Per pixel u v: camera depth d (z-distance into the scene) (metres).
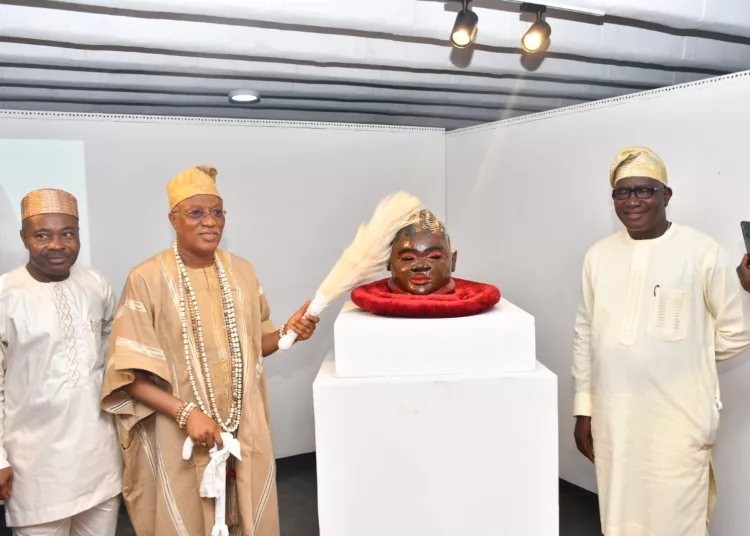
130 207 2.80
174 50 2.10
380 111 3.09
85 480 1.83
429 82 2.59
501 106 3.09
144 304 1.79
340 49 2.17
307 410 3.23
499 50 2.38
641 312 1.89
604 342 1.96
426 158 3.36
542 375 1.54
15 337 1.80
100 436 1.87
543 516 1.58
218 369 1.85
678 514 1.86
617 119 2.50
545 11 2.02
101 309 1.97
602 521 2.00
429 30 2.00
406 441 1.54
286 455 3.21
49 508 1.80
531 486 1.57
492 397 1.53
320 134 3.11
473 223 3.26
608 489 1.95
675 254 1.86
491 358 1.56
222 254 1.96
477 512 1.57
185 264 1.87
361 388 1.52
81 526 1.95
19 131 2.63
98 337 1.93
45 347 1.80
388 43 2.23
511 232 3.04
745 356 2.15
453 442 1.55
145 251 2.85
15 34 1.87
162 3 1.71
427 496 1.56
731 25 2.09
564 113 2.71
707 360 1.87
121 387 1.81
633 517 1.94
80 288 1.91
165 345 1.82
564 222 2.76
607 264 1.99
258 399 1.91
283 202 3.07
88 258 2.76
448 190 3.42
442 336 1.54
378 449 1.54
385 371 1.55
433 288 1.71
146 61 2.19
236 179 2.96
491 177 3.12
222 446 1.75
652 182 1.82
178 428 1.80
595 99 3.02
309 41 2.11
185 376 1.81
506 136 3.01
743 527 2.21
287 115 3.13
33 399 1.80
